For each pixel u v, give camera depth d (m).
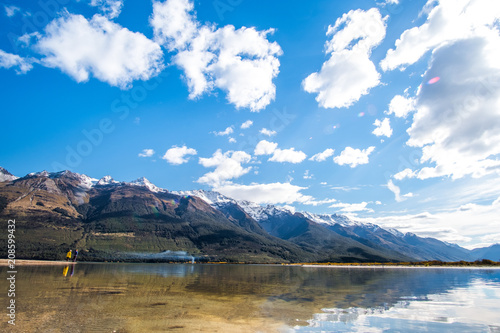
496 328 15.13
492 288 33.69
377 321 16.95
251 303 23.25
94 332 13.81
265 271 86.25
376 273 70.38
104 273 58.56
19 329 14.04
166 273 65.44
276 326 15.87
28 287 29.94
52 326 14.73
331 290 32.75
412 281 44.25
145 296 26.02
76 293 26.55
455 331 14.63
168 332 14.13
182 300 24.17
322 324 16.33
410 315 18.53
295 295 28.27
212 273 70.44
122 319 16.59
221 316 18.11
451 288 33.88
